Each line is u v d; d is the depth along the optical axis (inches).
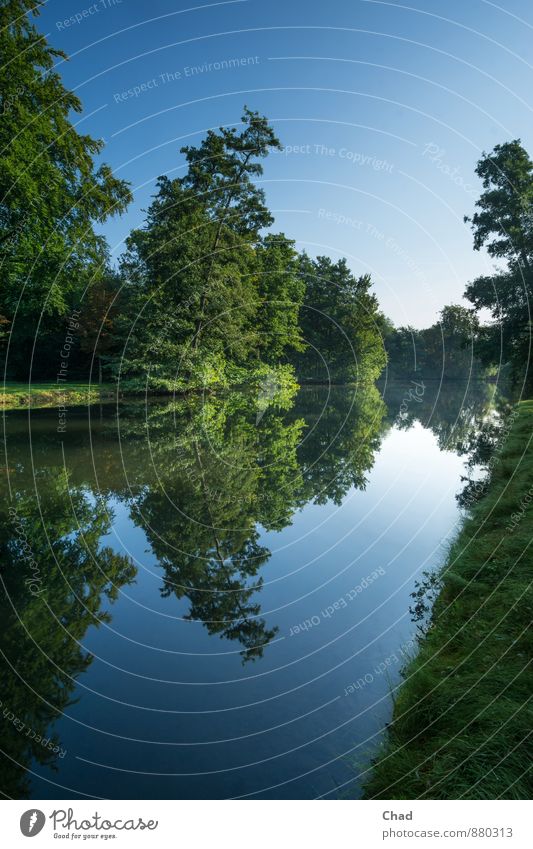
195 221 1181.1
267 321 1700.3
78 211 872.9
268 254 1676.9
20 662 160.6
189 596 209.0
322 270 2314.2
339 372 2224.4
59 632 179.2
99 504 336.8
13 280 922.1
